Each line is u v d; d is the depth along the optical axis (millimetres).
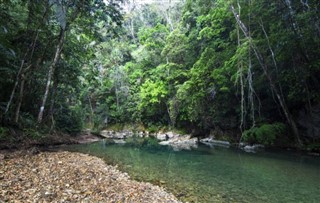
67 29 21016
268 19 21125
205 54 28406
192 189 10453
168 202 8438
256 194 9773
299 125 22078
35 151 15234
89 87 45062
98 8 20812
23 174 9352
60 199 6988
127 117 46031
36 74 21750
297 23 19188
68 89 28547
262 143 22812
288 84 21531
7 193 6906
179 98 32500
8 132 17109
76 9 20281
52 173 10086
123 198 8062
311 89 20516
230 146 24969
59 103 27875
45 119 24594
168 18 54688
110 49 50688
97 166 13477
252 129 22328
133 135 40281
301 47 18828
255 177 12398
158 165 15352
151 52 46281
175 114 35938
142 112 43719
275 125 21594
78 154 17016
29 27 19781
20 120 19109
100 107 46000
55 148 20609
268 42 19734
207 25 31859
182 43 36844
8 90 19781
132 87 47156
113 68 48594
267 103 24828
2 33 17969
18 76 17562
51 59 22688
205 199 9195
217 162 16328
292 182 11453
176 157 18328
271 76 22000
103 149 22250
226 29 29594
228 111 28312
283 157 17859
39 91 24016
